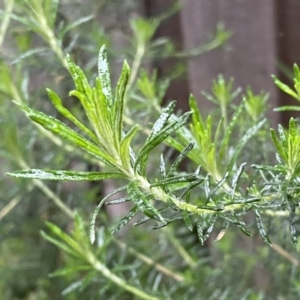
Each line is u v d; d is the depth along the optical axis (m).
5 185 0.64
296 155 0.26
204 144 0.29
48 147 0.55
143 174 0.25
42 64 0.50
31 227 0.62
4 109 0.49
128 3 0.63
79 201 0.59
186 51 0.62
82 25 0.59
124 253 0.47
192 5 0.66
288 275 0.47
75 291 0.55
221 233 0.28
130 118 0.44
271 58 0.59
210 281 0.52
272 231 0.35
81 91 0.22
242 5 0.60
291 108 0.27
